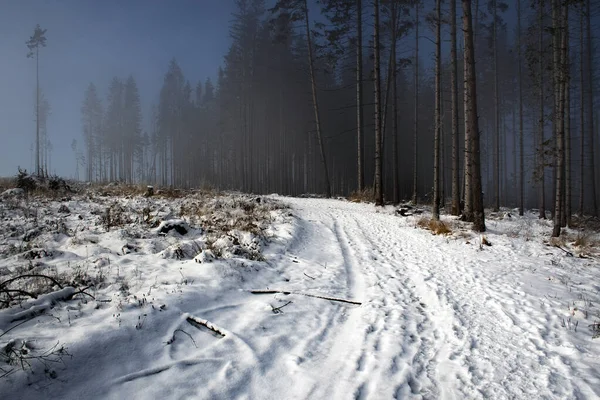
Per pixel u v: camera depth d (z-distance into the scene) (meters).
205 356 3.96
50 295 4.39
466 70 13.12
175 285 5.48
